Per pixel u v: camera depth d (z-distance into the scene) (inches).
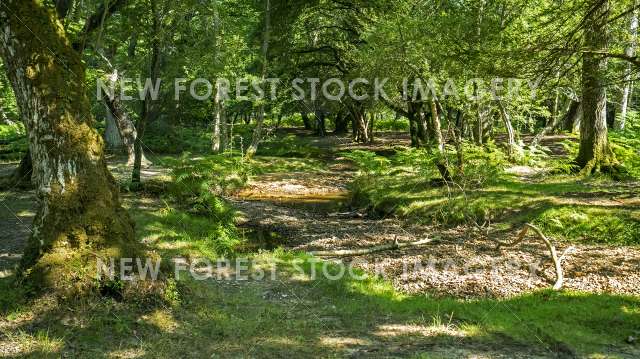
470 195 464.4
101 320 181.6
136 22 494.6
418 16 505.4
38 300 184.4
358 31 795.4
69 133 201.9
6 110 1604.3
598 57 333.1
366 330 197.6
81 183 202.7
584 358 167.2
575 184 514.0
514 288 284.7
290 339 185.0
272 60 880.3
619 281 284.7
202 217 414.9
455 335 191.0
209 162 588.4
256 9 835.4
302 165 862.5
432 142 658.2
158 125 1048.2
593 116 565.0
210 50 622.8
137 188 518.6
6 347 163.5
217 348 174.4
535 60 323.9
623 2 343.9
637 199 429.7
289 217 497.0
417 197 495.8
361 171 601.9
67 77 204.4
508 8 382.3
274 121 1157.7
